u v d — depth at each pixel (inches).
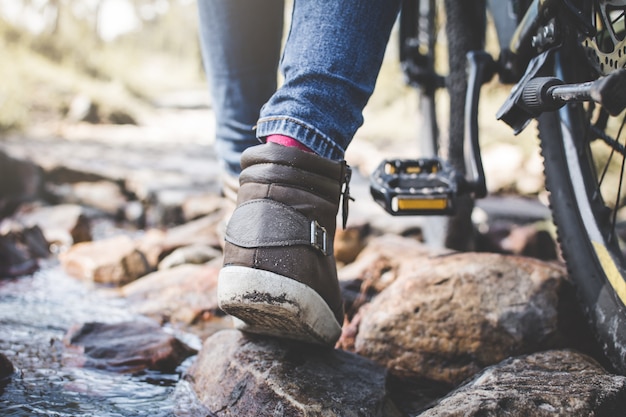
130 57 816.9
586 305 49.1
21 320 66.2
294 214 40.4
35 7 559.8
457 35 74.3
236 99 55.6
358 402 43.5
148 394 48.4
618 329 44.7
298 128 40.9
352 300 71.7
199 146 312.8
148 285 80.7
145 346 56.2
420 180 60.8
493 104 245.9
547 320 53.2
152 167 210.2
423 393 52.6
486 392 40.5
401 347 54.8
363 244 101.7
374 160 247.1
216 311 73.6
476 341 53.3
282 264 39.5
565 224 51.6
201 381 48.7
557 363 46.1
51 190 160.2
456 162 75.4
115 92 559.8
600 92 29.4
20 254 93.0
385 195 59.1
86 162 203.0
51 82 426.6
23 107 328.2
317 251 41.1
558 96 36.5
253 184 41.4
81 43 611.8
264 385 43.8
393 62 422.6
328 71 40.9
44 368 51.9
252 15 52.4
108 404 45.8
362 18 41.6
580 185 50.8
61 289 83.0
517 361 47.0
